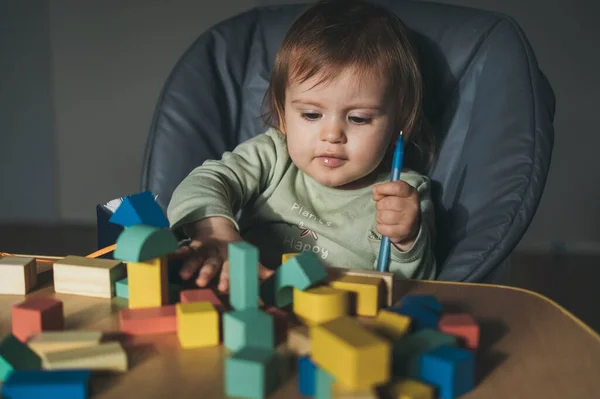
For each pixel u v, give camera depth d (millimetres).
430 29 1287
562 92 2488
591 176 2535
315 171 1181
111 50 2688
